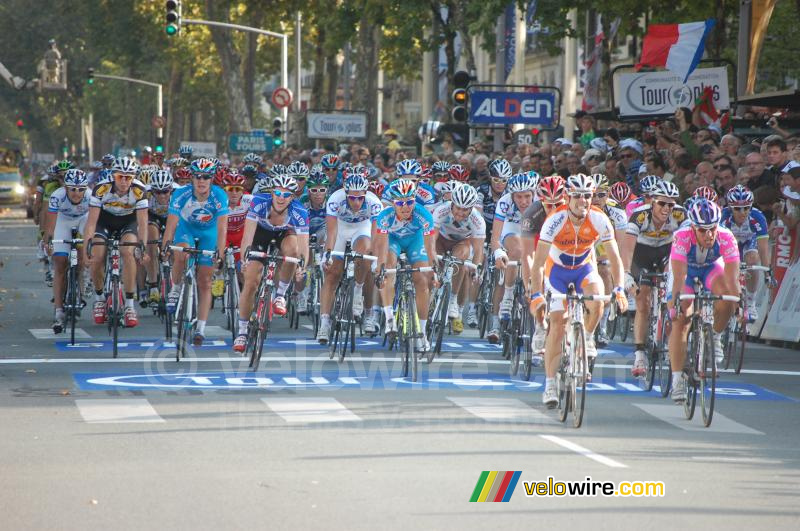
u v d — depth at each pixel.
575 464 19.27
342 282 31.92
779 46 73.69
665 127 47.16
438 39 83.19
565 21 71.75
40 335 36.62
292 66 153.75
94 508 16.09
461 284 35.84
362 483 17.64
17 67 181.62
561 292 23.78
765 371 31.80
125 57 161.50
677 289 24.50
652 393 27.66
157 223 40.28
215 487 17.33
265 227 30.11
